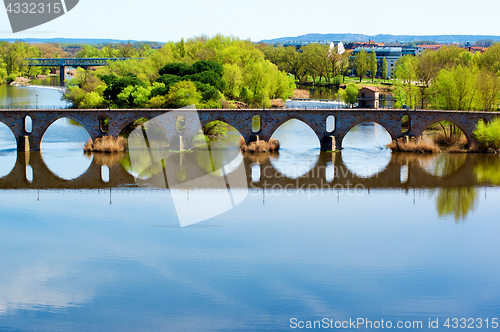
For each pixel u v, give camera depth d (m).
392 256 53.53
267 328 40.62
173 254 53.41
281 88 176.50
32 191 77.25
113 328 40.50
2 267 50.72
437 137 120.25
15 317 42.03
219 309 43.25
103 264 51.16
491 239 58.50
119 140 106.69
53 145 113.56
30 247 55.44
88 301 44.44
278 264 51.38
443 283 48.12
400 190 79.06
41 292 45.84
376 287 47.19
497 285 47.84
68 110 105.56
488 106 120.62
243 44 197.00
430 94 139.62
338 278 48.62
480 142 107.88
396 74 160.00
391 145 111.25
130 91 127.81
